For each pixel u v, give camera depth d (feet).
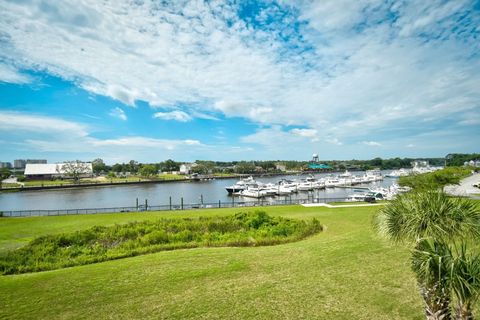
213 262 45.80
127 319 29.19
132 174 584.40
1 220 110.32
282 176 596.29
